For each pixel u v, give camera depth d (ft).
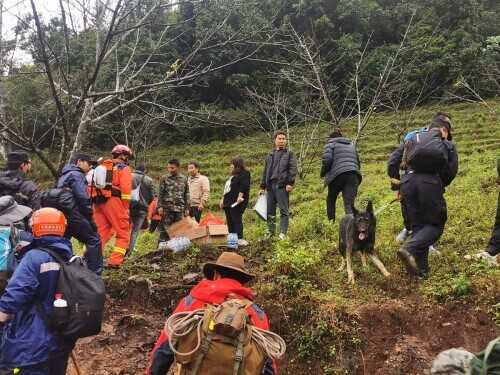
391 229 28.50
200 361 11.00
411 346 17.60
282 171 27.66
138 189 29.73
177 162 30.66
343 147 27.27
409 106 90.12
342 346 18.35
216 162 79.71
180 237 27.66
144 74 30.76
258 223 35.70
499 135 73.10
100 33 23.90
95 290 13.04
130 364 19.93
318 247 25.48
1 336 13.67
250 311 12.03
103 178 25.13
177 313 11.76
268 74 79.36
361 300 19.48
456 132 77.15
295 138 77.15
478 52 89.76
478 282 18.86
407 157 20.66
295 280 20.75
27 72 24.93
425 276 20.22
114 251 25.29
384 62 84.58
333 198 28.32
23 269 12.77
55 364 12.99
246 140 88.48
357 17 101.86
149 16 24.35
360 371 17.81
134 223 30.25
